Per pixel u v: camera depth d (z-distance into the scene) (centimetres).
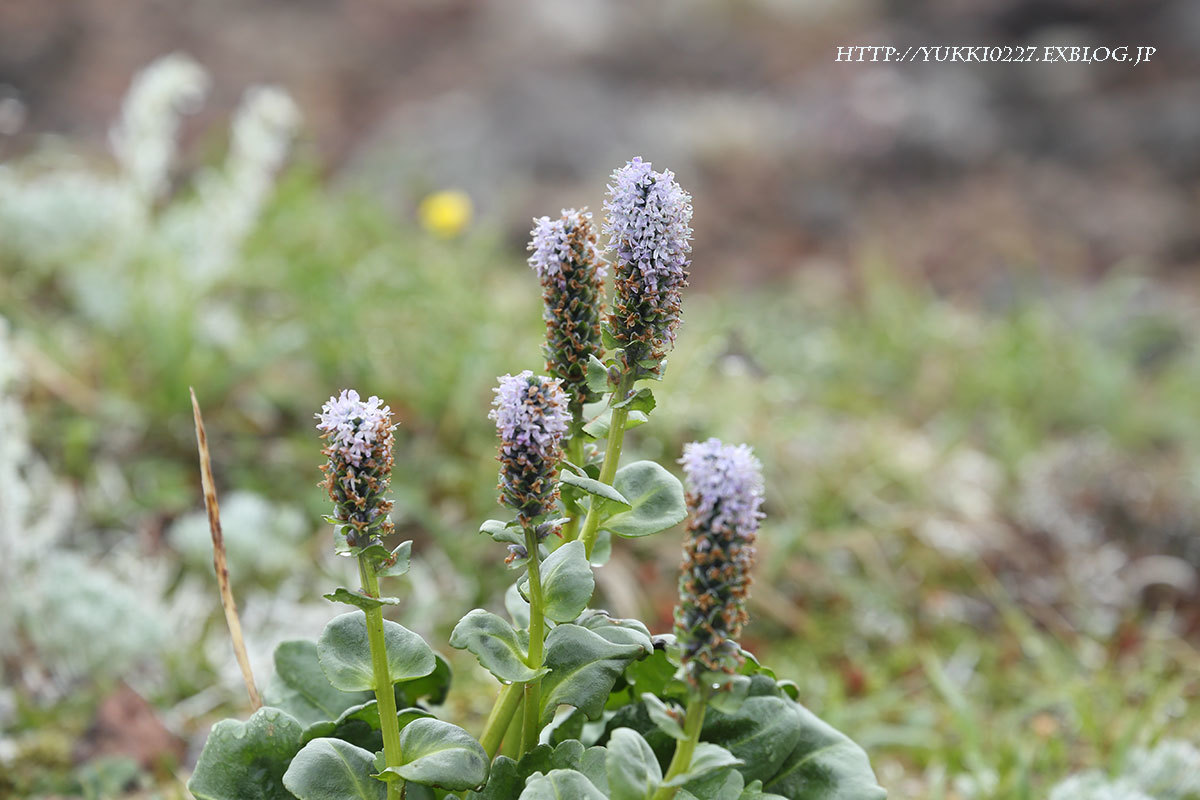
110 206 161
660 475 85
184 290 147
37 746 101
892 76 346
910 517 149
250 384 147
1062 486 164
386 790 84
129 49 340
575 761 84
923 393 200
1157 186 315
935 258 285
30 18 339
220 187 158
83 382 142
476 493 133
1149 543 153
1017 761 104
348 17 376
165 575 122
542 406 81
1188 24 363
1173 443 194
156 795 99
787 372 189
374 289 162
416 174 277
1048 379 199
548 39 377
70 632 105
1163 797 102
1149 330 234
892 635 132
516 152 290
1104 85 350
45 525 119
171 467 135
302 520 131
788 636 129
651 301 83
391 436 82
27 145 260
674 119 321
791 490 148
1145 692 121
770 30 390
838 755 87
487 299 172
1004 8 379
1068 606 141
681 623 80
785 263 277
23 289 155
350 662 84
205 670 109
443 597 123
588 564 84
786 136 323
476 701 107
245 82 338
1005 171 321
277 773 86
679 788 83
